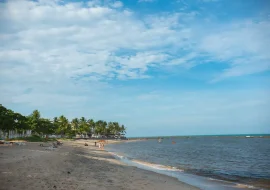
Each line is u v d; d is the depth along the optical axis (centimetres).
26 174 1600
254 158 4950
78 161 2903
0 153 2819
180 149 8419
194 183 2234
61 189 1330
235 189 1991
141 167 3319
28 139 7819
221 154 6016
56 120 14838
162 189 1773
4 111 7269
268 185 2175
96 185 1598
